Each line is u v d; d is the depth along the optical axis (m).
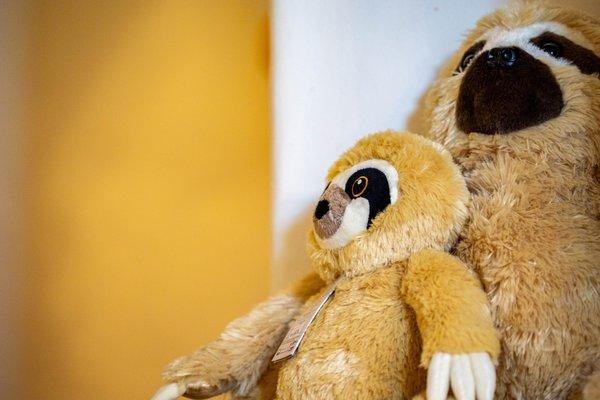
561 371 0.40
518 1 0.68
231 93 1.13
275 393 0.57
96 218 1.22
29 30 1.30
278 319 0.61
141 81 1.21
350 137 0.79
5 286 1.27
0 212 1.28
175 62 1.19
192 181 1.14
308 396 0.47
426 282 0.44
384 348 0.46
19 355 1.25
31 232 1.27
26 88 1.30
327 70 0.80
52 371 1.22
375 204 0.50
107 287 1.19
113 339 1.17
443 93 0.61
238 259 1.08
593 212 0.48
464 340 0.39
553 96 0.49
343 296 0.50
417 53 0.79
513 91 0.50
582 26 0.57
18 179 1.29
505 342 0.42
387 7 0.80
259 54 1.12
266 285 1.04
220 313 1.08
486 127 0.52
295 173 0.79
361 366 0.46
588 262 0.42
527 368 0.41
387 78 0.79
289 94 0.80
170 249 1.14
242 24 1.14
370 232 0.50
